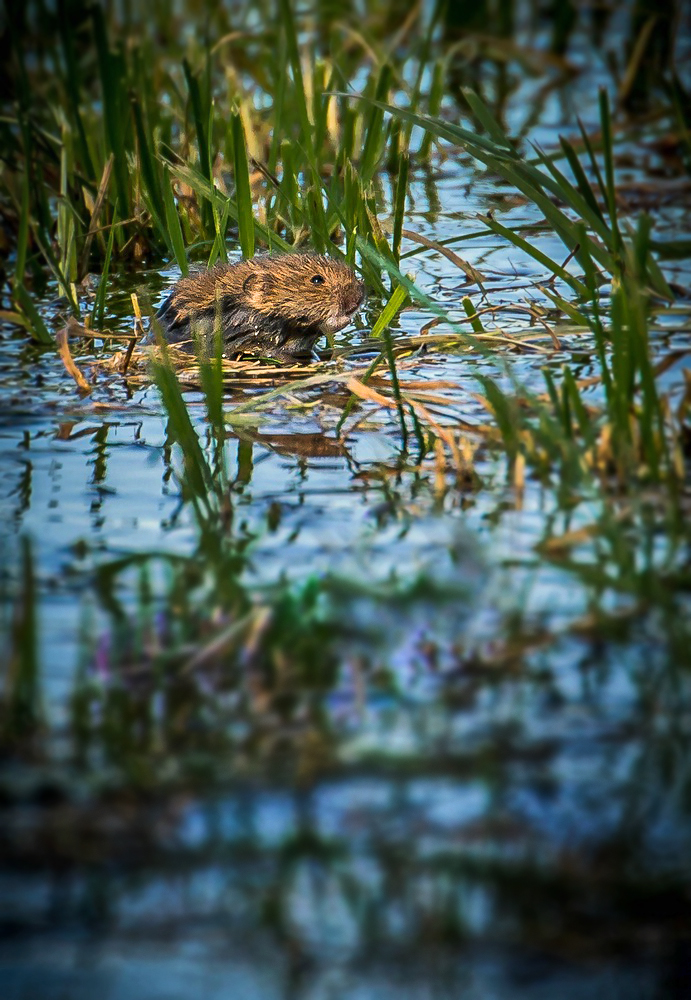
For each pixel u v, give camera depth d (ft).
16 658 20.16
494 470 28.76
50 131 56.65
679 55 76.64
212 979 14.14
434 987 14.02
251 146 56.03
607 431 27.78
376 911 15.06
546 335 37.22
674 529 24.00
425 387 34.68
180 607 22.07
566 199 36.17
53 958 14.34
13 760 17.61
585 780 17.12
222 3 76.59
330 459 29.89
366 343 39.40
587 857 15.72
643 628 20.97
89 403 34.32
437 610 21.89
